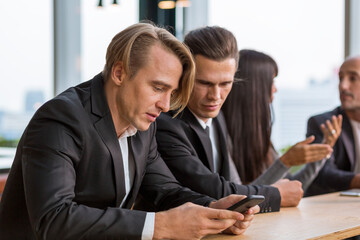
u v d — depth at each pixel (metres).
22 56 4.71
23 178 1.34
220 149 2.21
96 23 5.00
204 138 2.03
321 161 2.45
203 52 1.88
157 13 5.34
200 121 2.04
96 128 1.43
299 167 3.38
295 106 4.38
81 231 1.27
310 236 1.42
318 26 4.27
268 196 1.80
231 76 1.92
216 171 2.20
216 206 1.58
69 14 4.99
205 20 5.25
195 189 1.88
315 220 1.65
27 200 1.30
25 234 1.47
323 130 2.36
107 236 1.28
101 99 1.46
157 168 1.78
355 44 4.07
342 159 2.86
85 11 5.04
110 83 1.47
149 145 1.70
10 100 4.62
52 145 1.33
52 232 1.26
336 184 2.71
